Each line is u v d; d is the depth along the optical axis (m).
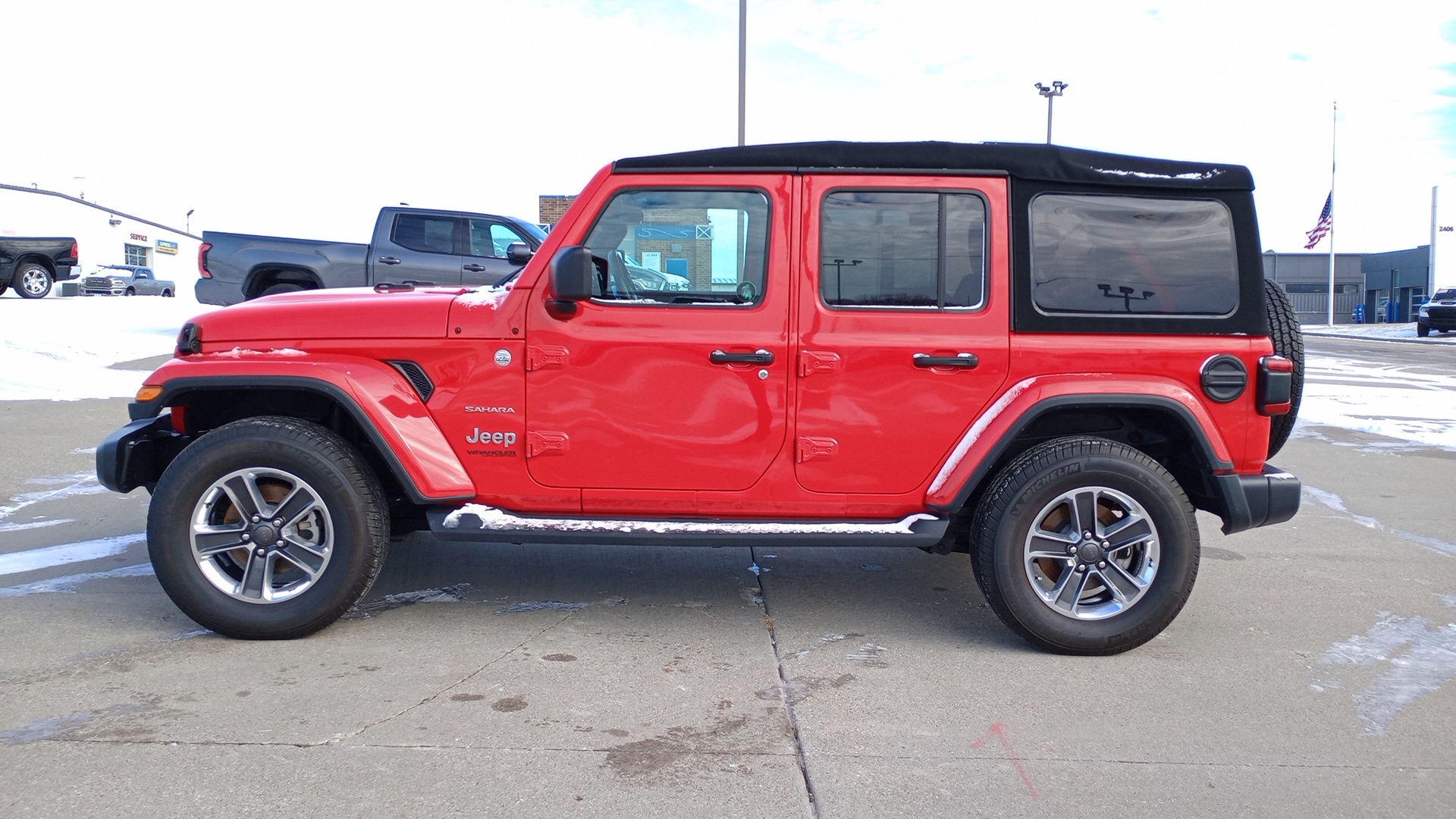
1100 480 3.73
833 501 3.91
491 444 3.90
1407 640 4.07
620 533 3.87
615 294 3.93
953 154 3.87
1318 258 65.56
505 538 3.89
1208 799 2.72
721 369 3.85
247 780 2.72
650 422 3.88
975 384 3.85
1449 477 7.88
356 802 2.61
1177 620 4.32
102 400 10.62
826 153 3.89
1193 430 3.79
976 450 3.78
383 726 3.08
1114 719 3.24
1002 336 3.84
